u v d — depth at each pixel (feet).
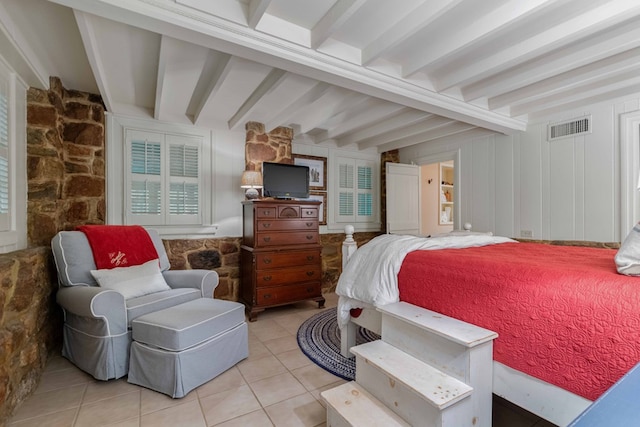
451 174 21.38
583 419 1.70
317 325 10.55
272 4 5.78
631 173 9.07
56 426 5.46
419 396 4.21
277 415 5.78
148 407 6.01
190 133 12.16
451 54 6.91
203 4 5.36
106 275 7.88
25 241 7.94
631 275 4.05
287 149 13.35
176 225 11.88
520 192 11.78
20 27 6.47
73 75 8.97
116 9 4.92
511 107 11.00
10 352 5.58
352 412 4.70
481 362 4.45
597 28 5.89
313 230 12.57
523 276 4.56
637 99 8.95
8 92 7.14
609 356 3.53
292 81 8.61
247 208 12.15
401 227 16.43
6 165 7.04
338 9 5.71
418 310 5.63
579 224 10.16
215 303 7.90
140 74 8.66
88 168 10.25
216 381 6.95
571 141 10.36
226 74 7.91
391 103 10.56
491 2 5.74
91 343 6.98
